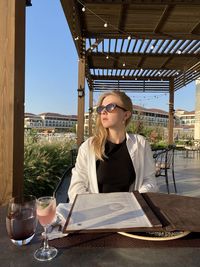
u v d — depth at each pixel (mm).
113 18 4789
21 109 1738
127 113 1947
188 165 8383
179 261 873
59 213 1188
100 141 1862
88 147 1896
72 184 1863
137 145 1885
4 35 1640
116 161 1844
